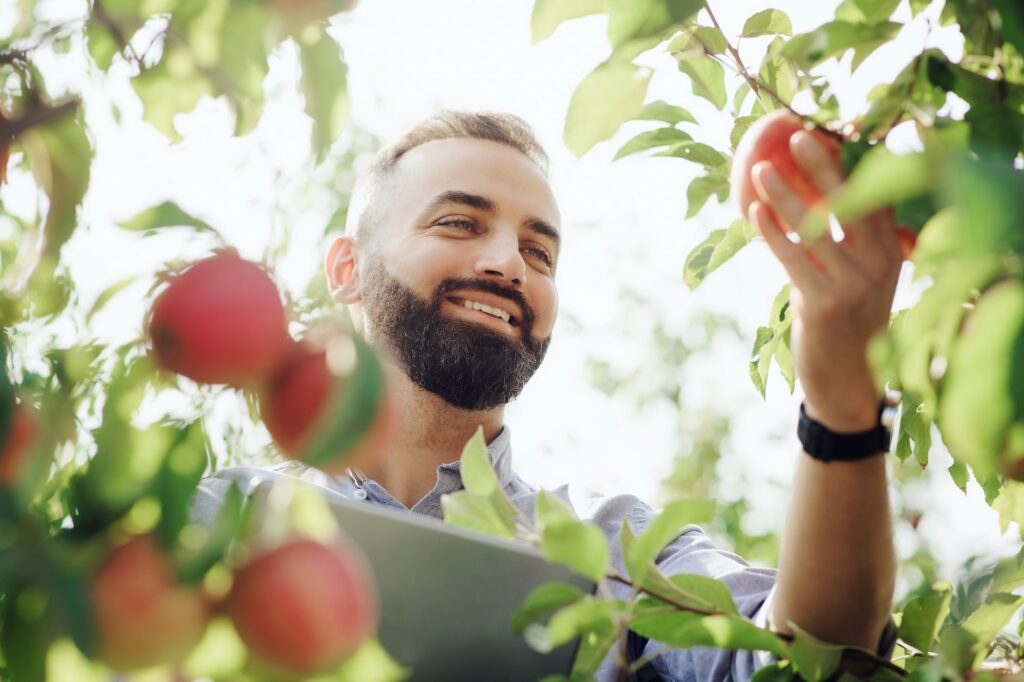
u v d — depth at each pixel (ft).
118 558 1.87
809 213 3.05
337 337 1.99
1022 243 1.93
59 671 1.93
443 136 6.82
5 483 2.00
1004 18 2.59
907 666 4.41
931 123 3.17
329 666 1.90
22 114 2.66
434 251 6.42
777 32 4.09
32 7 2.70
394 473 6.49
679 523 3.18
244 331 1.97
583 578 3.69
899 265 3.11
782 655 3.58
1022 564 4.39
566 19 3.24
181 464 1.97
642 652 5.12
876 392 3.35
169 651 1.85
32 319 2.65
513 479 6.71
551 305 6.68
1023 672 3.82
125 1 2.74
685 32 3.83
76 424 2.21
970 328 1.93
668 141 4.33
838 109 3.43
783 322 4.88
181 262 2.14
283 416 1.97
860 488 3.47
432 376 6.34
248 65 2.74
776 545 20.53
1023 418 1.84
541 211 6.71
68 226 2.76
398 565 3.50
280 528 1.99
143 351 2.13
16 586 1.90
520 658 3.61
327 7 2.68
